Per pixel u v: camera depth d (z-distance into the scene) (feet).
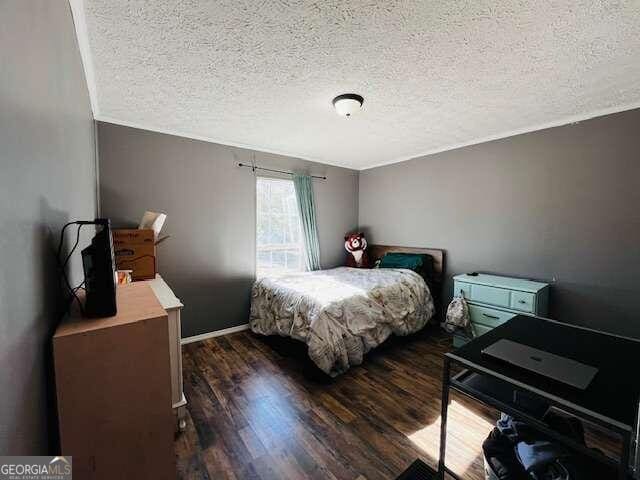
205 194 9.82
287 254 12.35
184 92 6.44
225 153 10.21
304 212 12.21
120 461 2.93
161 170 8.96
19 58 1.98
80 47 4.68
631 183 7.11
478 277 9.24
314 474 4.53
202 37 4.54
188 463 4.74
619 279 7.32
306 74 5.67
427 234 11.72
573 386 2.94
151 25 4.25
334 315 7.49
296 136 9.61
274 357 8.54
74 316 3.12
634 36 4.51
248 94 6.55
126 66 5.35
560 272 8.26
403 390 6.87
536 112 7.62
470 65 5.36
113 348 2.87
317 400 6.46
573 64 5.33
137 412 2.99
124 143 8.35
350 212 14.25
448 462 4.76
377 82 6.00
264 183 11.57
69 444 2.70
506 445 4.03
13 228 1.89
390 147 10.94
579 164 7.88
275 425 5.65
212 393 6.71
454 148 10.67
